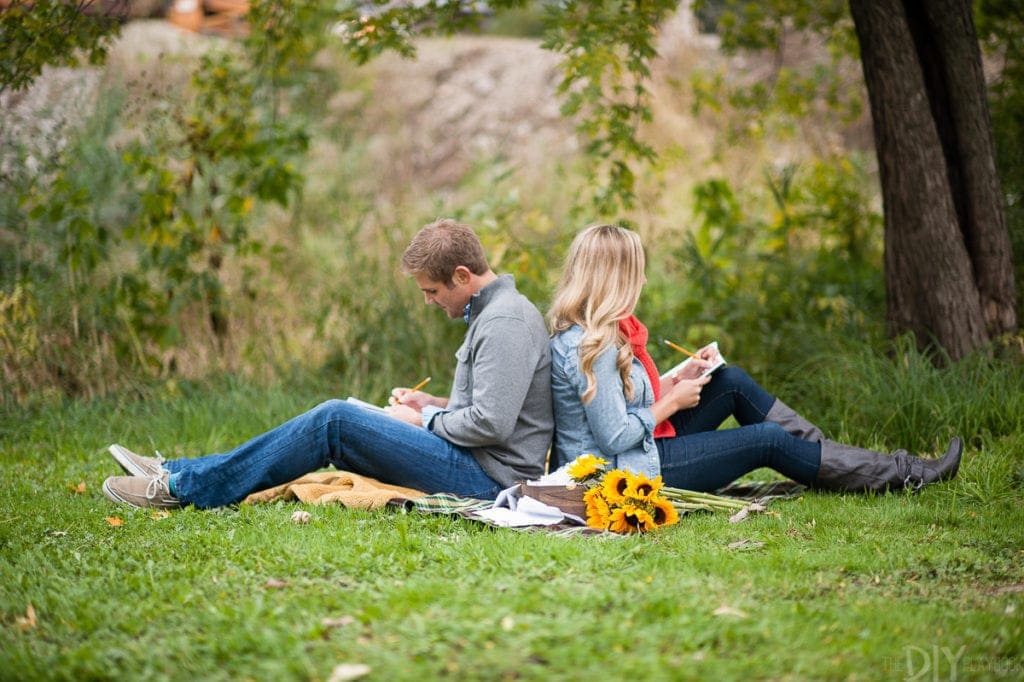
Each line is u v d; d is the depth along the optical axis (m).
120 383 10.03
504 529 5.60
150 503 6.26
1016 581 4.94
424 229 6.08
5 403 9.40
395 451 6.06
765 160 13.66
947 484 6.59
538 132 18.88
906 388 8.02
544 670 3.64
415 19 9.84
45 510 6.42
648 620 4.17
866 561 5.16
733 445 6.26
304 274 11.80
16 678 3.77
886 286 9.00
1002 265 8.76
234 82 10.73
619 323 5.92
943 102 8.87
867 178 12.30
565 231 11.78
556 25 9.70
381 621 4.17
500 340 5.86
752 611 4.32
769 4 11.79
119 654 3.93
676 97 14.89
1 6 9.31
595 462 5.73
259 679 3.69
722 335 10.45
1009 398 7.84
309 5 10.38
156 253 10.20
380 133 16.80
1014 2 10.33
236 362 10.73
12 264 10.09
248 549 5.24
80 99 10.91
